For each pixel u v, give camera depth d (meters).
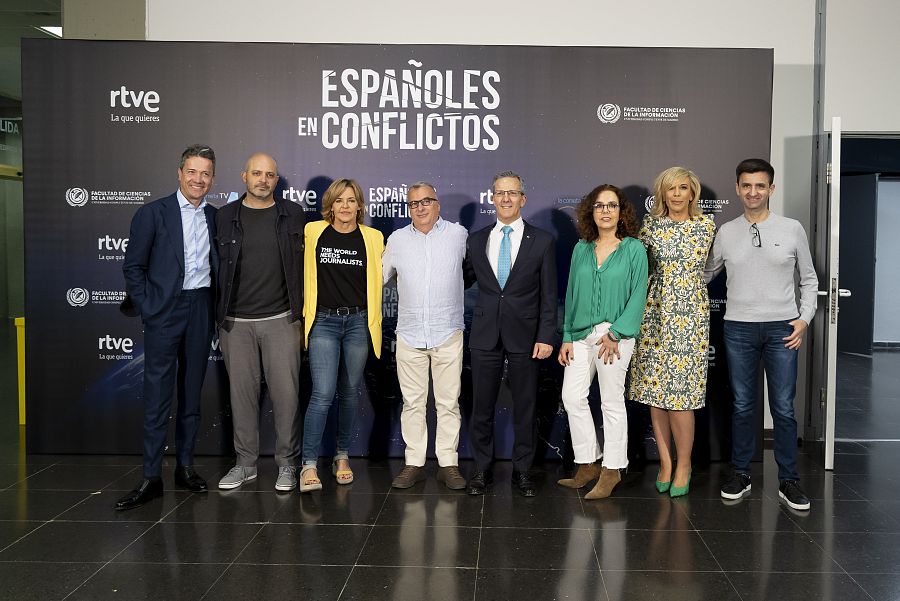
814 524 3.22
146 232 3.44
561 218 4.16
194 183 3.44
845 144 8.10
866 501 3.55
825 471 4.06
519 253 3.55
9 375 7.03
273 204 3.62
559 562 2.81
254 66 4.14
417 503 3.48
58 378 4.22
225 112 4.14
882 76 4.55
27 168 4.14
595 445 3.66
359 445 4.25
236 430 3.73
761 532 3.13
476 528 3.16
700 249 3.49
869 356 9.04
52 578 2.65
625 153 4.13
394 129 4.16
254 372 3.67
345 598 2.50
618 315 3.47
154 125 4.14
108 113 4.13
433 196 3.62
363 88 4.15
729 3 4.54
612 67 4.11
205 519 3.25
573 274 3.61
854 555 2.88
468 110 4.14
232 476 3.70
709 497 3.60
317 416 3.64
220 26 4.59
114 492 3.61
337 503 3.47
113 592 2.55
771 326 3.52
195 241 3.52
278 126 4.16
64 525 3.17
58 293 4.19
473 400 3.68
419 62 4.13
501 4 4.56
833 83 4.56
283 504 3.46
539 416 4.20
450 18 4.57
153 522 3.21
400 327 3.72
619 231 3.55
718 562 2.81
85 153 4.14
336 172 4.18
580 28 4.56
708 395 4.18
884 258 9.91
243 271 3.57
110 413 4.23
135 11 4.58
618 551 2.92
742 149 4.11
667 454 3.68
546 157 4.14
